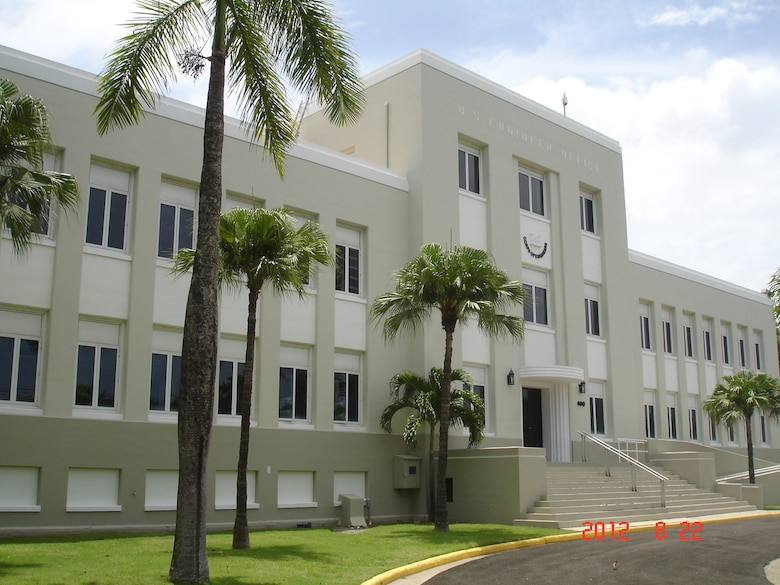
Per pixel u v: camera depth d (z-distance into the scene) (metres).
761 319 44.09
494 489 21.50
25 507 16.34
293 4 14.06
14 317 17.08
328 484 21.61
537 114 29.39
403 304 19.55
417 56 25.48
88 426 17.48
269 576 11.77
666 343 36.81
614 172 32.84
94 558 12.84
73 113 18.19
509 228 27.22
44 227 17.67
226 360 20.39
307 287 22.28
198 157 20.31
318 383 21.95
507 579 12.92
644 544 17.20
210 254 11.85
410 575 13.45
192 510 11.10
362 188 23.89
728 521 23.28
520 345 26.97
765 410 31.70
